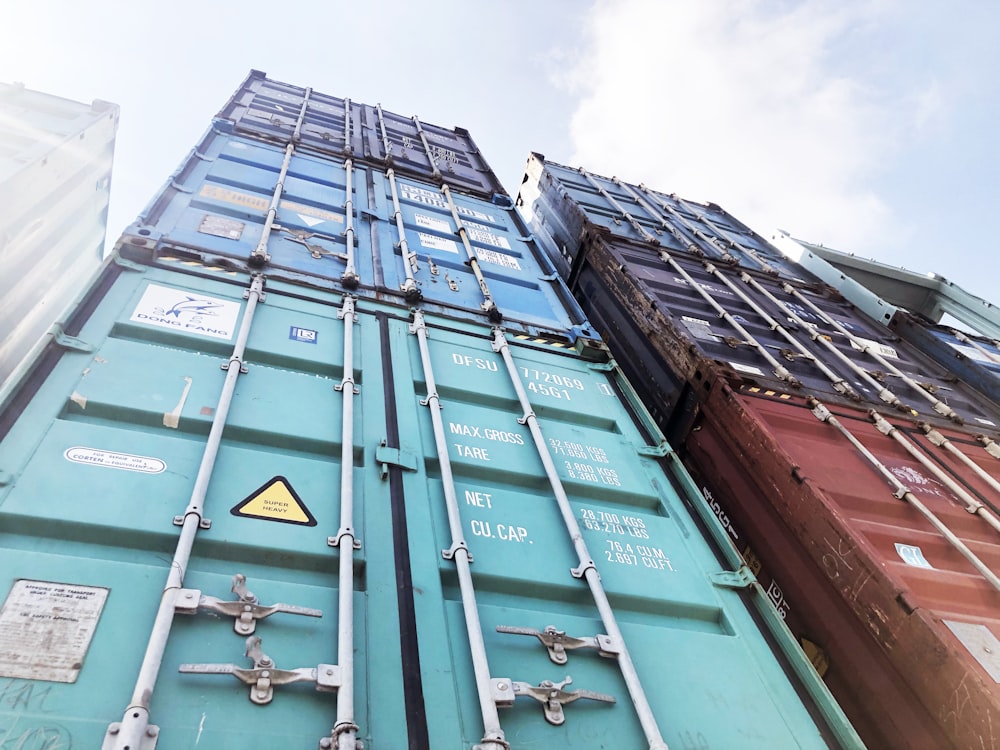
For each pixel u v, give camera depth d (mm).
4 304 5203
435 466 3160
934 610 3029
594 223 6609
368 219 5320
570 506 3182
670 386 4688
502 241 5961
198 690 1944
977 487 4055
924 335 6184
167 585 2111
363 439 3096
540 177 8281
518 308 4934
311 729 1956
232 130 6074
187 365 3109
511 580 2742
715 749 2416
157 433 2766
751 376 4398
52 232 5887
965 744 2523
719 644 2877
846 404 4531
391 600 2416
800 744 2576
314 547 2479
